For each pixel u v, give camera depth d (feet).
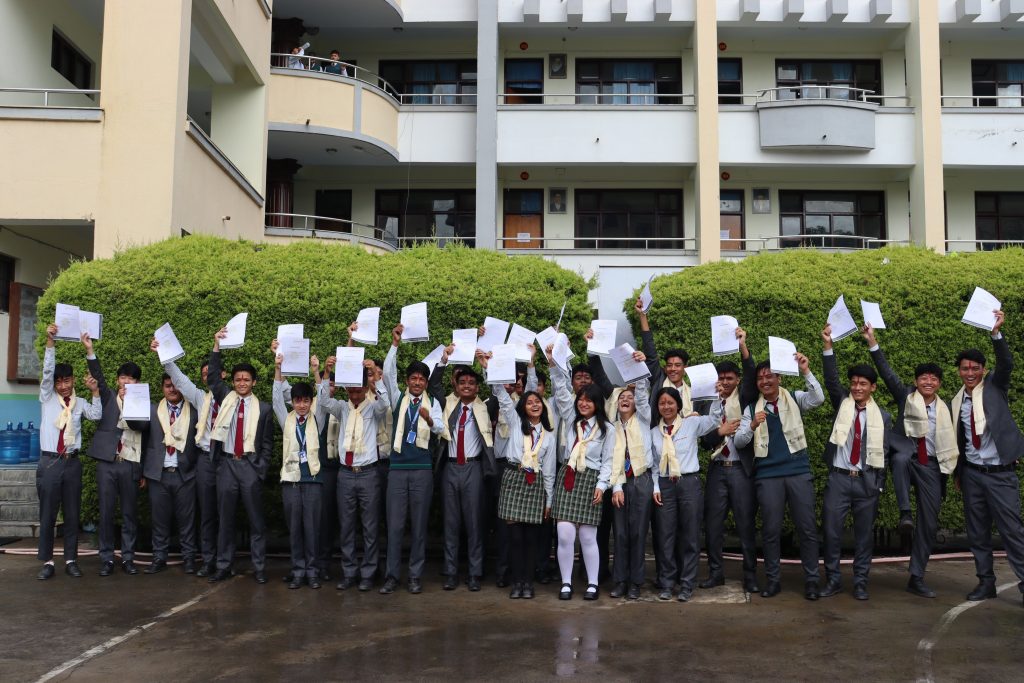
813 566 22.71
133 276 28.04
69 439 24.95
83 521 28.48
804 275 28.63
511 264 28.94
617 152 56.13
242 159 46.80
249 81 46.98
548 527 24.85
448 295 27.55
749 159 56.29
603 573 24.64
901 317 27.73
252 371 24.68
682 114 56.54
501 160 56.08
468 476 23.47
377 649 17.99
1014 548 21.90
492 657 17.47
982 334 27.73
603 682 15.99
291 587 23.57
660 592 22.71
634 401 22.68
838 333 22.90
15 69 38.93
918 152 55.98
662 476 22.79
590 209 59.93
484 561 27.40
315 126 52.24
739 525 23.41
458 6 57.57
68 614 20.75
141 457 25.45
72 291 28.04
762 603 22.20
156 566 25.54
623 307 32.07
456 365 24.11
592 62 60.70
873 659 17.43
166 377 25.48
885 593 23.41
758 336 28.14
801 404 23.52
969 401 22.57
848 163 56.29
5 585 23.85
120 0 34.68
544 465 22.80
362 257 29.43
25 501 32.04
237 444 24.29
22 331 37.91
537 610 21.39
